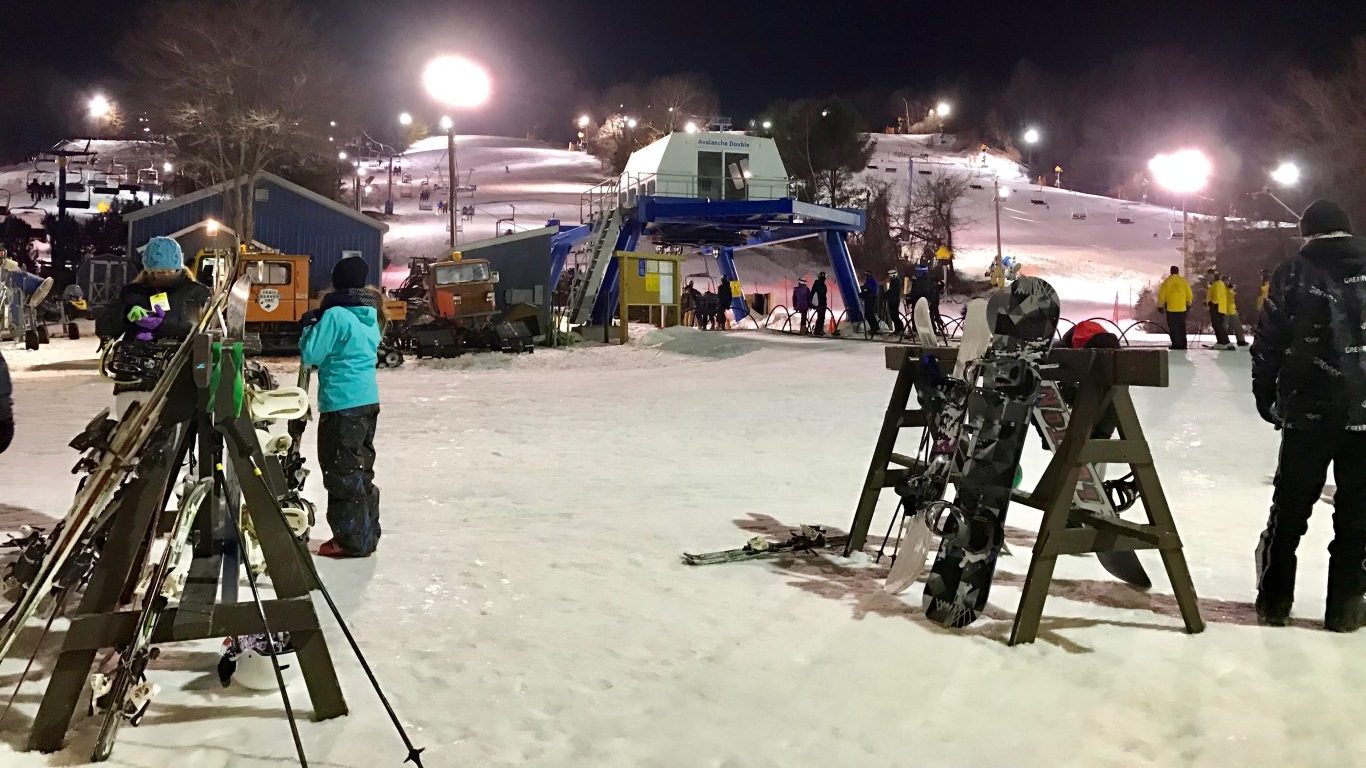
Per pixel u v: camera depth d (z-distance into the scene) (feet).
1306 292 14.03
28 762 10.26
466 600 15.89
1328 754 10.42
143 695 10.86
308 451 31.76
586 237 110.73
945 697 11.98
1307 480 14.20
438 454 31.63
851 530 18.90
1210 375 52.29
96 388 51.83
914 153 369.50
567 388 54.13
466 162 333.83
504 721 11.30
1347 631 14.28
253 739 10.82
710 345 77.56
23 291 76.02
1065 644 13.84
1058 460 15.92
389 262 177.58
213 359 11.60
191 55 111.75
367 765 10.21
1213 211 187.83
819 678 12.59
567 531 20.79
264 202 106.11
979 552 14.57
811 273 183.52
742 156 104.17
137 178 201.26
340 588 16.51
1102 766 10.23
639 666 13.01
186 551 14.69
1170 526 14.35
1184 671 12.77
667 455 31.48
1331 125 146.10
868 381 54.03
